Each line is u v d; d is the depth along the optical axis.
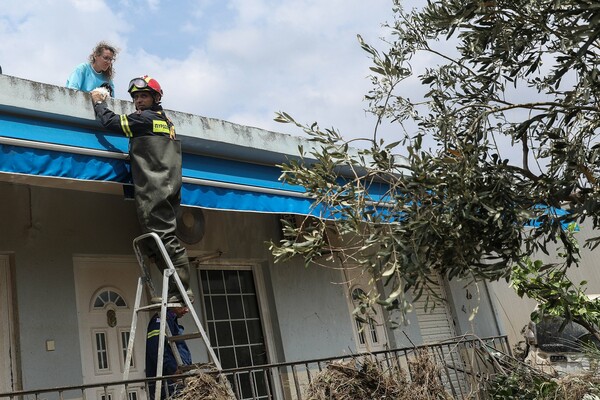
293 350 8.98
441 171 4.43
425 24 5.16
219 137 7.31
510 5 4.58
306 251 4.73
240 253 8.80
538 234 4.63
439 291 11.57
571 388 6.98
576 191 4.57
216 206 6.96
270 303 9.07
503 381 7.47
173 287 5.92
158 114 6.29
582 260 13.33
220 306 8.59
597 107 4.51
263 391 8.73
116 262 7.70
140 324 7.71
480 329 11.98
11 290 6.72
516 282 7.09
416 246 4.26
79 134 6.12
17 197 6.93
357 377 6.06
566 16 4.17
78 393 6.82
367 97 5.34
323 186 4.71
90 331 7.25
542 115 4.60
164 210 6.05
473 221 4.40
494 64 4.94
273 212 7.41
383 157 4.63
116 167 6.17
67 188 7.05
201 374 5.08
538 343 9.01
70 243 7.21
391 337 10.38
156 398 4.98
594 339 8.60
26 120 5.89
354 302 10.05
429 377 6.45
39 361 6.62
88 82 7.54
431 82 5.22
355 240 9.85
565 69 4.20
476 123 4.72
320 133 4.82
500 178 4.44
